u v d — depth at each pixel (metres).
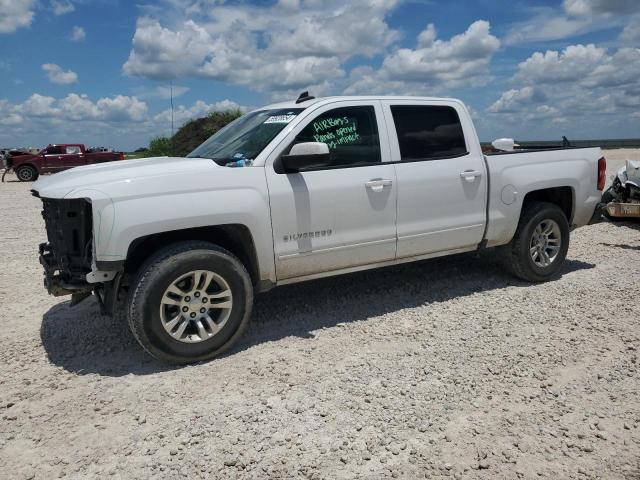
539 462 2.89
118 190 3.88
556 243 6.07
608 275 6.27
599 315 4.96
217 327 4.19
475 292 5.71
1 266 7.30
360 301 5.47
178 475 2.84
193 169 4.20
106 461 2.97
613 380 3.75
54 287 4.18
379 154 5.01
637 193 8.97
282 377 3.87
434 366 3.99
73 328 4.95
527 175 5.79
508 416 3.32
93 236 3.86
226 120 20.12
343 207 4.75
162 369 4.08
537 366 3.97
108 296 4.18
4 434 3.26
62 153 26.98
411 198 5.11
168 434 3.21
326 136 4.75
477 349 4.28
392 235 5.05
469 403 3.48
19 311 5.48
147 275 3.93
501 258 6.07
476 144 5.59
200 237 4.45
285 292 5.79
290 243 4.55
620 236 8.52
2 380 3.95
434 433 3.16
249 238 4.39
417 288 5.84
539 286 5.91
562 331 4.62
